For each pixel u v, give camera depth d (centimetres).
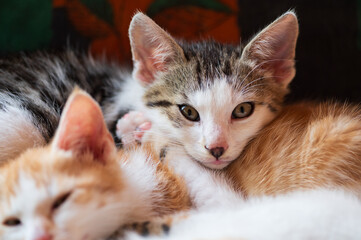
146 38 35
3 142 32
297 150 31
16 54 38
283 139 32
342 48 39
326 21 39
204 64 34
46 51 39
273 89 35
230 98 33
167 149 33
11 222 26
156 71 36
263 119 34
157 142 34
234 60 35
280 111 34
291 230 25
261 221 26
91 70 39
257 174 32
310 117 33
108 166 28
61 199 26
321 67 40
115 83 39
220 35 40
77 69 39
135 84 37
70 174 27
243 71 34
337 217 26
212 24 40
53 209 26
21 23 39
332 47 39
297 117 33
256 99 33
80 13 39
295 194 29
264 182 31
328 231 25
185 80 34
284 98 36
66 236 25
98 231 27
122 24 40
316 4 39
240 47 36
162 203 30
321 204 27
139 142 34
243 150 33
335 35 39
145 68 36
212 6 40
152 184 30
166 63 35
